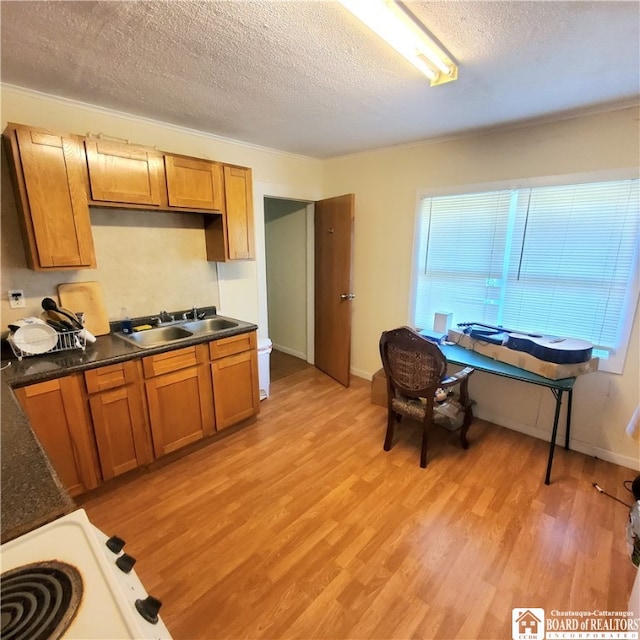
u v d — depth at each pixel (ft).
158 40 4.81
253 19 4.34
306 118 8.08
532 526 6.22
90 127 7.39
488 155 8.95
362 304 12.72
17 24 4.41
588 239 7.82
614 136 7.21
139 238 8.61
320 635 4.49
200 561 5.51
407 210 10.82
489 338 8.38
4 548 2.40
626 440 7.86
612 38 4.68
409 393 7.81
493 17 4.27
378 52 5.13
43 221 6.29
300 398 11.43
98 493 6.98
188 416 8.04
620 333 7.64
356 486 7.26
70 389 6.14
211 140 9.51
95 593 2.15
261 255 11.41
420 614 4.75
